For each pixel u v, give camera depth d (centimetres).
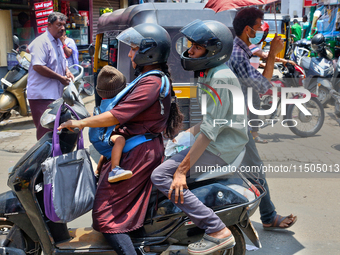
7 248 248
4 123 705
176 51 453
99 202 240
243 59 281
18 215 250
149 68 244
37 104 466
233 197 243
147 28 235
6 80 654
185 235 246
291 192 411
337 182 437
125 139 243
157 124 243
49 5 911
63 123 227
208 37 223
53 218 232
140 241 245
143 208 242
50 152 239
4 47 849
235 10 473
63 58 484
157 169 238
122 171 230
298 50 809
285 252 303
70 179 235
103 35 616
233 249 259
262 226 346
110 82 234
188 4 491
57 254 243
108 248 242
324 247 310
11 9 890
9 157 539
